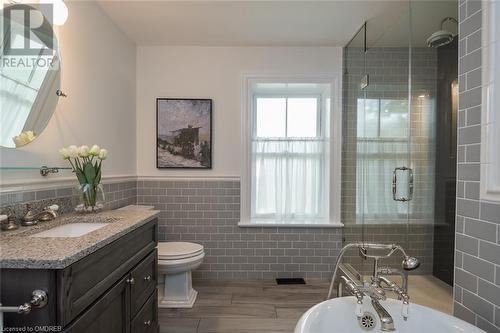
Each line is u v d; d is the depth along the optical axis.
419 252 2.31
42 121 1.40
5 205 1.20
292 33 2.40
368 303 1.36
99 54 1.99
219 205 2.66
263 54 2.66
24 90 1.30
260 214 2.78
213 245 2.66
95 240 1.02
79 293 0.92
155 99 2.65
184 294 2.17
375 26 2.27
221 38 2.49
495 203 1.05
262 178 2.77
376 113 2.41
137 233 1.42
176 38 2.49
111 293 1.13
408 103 2.40
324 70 2.67
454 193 2.14
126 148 2.44
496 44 1.04
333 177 2.70
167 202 2.66
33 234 1.18
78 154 1.54
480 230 1.11
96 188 1.63
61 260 0.81
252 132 2.82
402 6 1.97
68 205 1.63
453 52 2.16
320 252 2.66
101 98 2.02
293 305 2.18
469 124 1.17
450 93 2.21
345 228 2.63
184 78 2.65
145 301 1.51
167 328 1.87
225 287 2.49
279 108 2.92
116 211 1.75
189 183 2.66
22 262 0.80
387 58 2.37
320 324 1.27
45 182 1.45
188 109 2.64
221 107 2.66
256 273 2.66
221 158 2.67
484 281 1.10
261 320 1.97
